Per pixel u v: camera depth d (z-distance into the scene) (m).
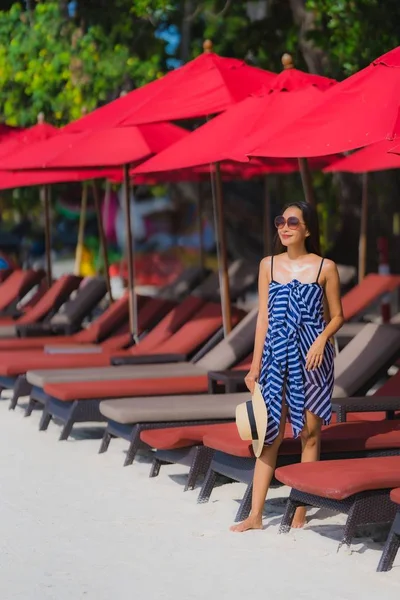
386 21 16.25
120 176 18.70
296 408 8.02
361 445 8.52
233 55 21.09
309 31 17.69
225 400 10.63
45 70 20.42
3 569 7.38
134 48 20.41
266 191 17.80
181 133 13.94
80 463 10.81
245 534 8.11
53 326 17.69
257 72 12.91
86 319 24.72
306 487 7.41
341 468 7.68
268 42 20.12
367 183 16.58
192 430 9.40
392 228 21.23
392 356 10.70
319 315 8.09
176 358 13.48
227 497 9.31
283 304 8.06
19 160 13.41
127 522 8.55
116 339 15.65
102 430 12.68
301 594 6.68
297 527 8.24
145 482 9.95
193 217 32.09
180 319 14.92
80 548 7.86
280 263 8.18
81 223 23.11
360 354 10.86
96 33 20.00
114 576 7.16
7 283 21.72
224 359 12.62
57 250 33.03
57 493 9.58
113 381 12.08
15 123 21.66
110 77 20.05
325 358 8.08
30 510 8.99
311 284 8.07
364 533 8.06
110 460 10.93
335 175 22.34
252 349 12.71
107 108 13.68
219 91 12.29
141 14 19.22
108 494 9.51
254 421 7.95
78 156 13.11
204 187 25.27
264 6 21.22
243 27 20.33
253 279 16.55
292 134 8.42
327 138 8.12
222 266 13.46
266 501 9.09
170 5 19.45
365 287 14.22
